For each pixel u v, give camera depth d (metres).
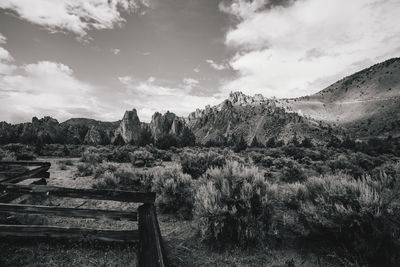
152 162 19.61
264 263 4.22
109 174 9.52
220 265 4.14
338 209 4.61
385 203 4.52
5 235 4.24
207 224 4.96
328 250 4.60
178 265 4.07
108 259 3.98
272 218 5.43
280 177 12.34
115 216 4.18
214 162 11.77
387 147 39.66
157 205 7.05
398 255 3.93
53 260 3.90
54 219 5.74
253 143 80.25
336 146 60.03
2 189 4.18
